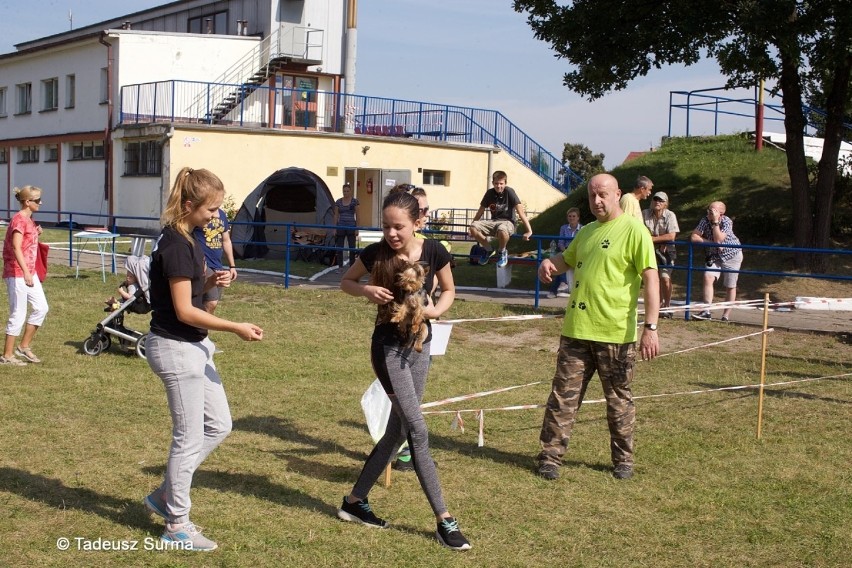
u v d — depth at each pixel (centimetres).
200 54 3112
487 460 621
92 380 812
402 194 473
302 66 3216
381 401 572
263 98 3169
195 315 427
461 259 2034
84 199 3284
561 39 1692
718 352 1048
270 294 1432
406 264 464
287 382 845
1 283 1461
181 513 450
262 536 470
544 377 915
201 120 2898
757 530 500
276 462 599
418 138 3209
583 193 2280
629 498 550
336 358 964
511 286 1596
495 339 1125
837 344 1095
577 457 635
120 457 590
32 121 3625
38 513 489
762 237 1819
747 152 2239
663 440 680
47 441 620
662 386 873
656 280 569
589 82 1720
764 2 1451
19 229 850
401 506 525
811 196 1886
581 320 583
